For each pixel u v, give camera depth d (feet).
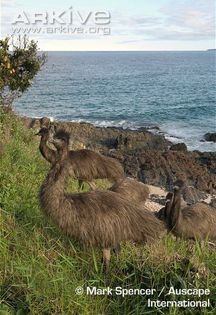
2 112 42.50
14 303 15.89
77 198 19.01
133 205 19.86
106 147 76.43
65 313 15.49
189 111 137.28
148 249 19.61
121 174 31.71
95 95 183.62
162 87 226.99
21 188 25.35
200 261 19.04
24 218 21.58
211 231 27.04
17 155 32.30
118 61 628.28
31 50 44.98
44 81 246.06
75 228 18.65
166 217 25.66
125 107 147.54
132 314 15.97
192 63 564.30
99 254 19.66
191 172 60.29
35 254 18.22
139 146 77.20
